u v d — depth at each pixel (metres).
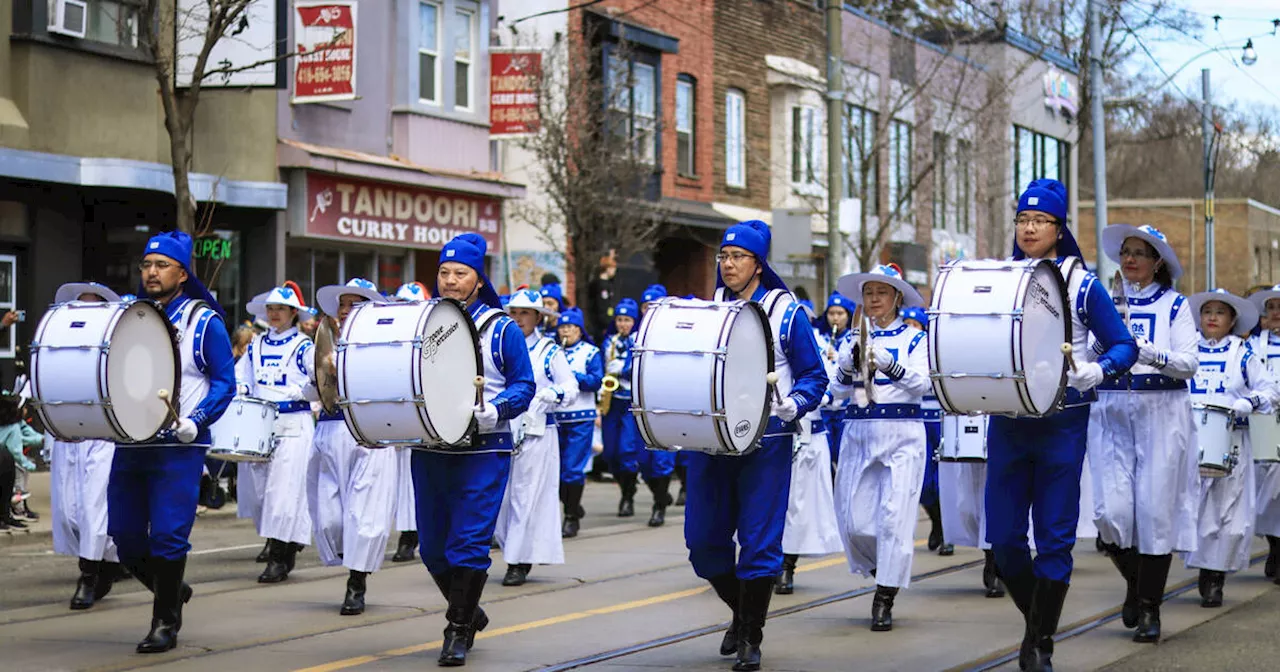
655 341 7.69
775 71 33.19
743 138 32.53
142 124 19.88
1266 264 58.72
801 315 8.20
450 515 8.47
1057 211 8.10
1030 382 7.45
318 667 8.35
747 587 8.15
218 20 17.09
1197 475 9.37
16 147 18.47
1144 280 9.51
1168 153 66.81
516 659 8.60
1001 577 8.16
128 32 19.72
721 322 7.62
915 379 9.83
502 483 8.52
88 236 19.95
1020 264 7.54
